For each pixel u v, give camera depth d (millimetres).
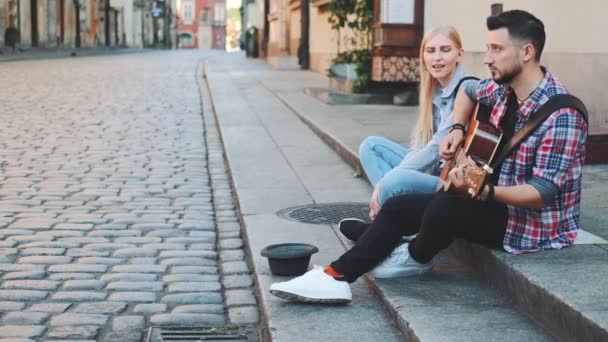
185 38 111375
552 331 3369
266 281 4516
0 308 4301
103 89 17938
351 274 4094
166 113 13461
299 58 26750
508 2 8016
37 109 13523
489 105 4090
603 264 3693
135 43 79438
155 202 7016
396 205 4074
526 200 3633
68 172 8234
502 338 3379
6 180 7762
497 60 3650
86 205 6832
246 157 8680
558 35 7020
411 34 12734
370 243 4066
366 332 3768
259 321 4215
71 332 3996
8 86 17969
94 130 11227
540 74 3709
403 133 9352
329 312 4027
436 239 4016
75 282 4758
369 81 13359
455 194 3938
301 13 26609
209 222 6340
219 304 4480
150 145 10078
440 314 3697
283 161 8445
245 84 19078
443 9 10711
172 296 4578
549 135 3619
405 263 4211
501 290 3934
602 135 6703
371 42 13516
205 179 8086
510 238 3902
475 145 3904
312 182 7359
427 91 4699
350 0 13703
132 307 4395
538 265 3707
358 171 7652
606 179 6074
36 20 44656
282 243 5160
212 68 27875
